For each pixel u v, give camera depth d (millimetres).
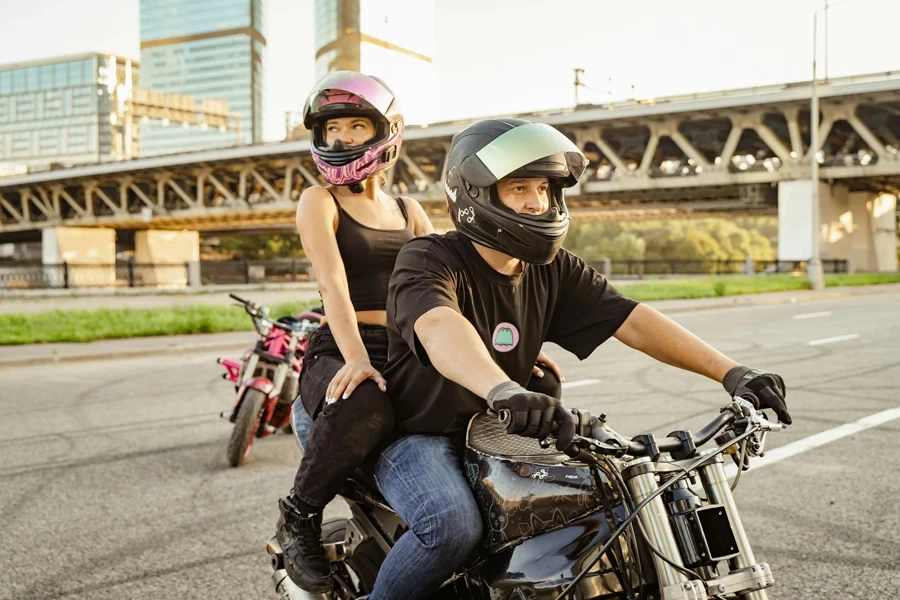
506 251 2020
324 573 2467
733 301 23578
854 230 57750
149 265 40156
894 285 34594
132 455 6070
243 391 5852
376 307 2910
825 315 18094
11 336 13805
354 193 2998
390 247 2945
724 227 132500
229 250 135875
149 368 11203
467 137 2072
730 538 1734
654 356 2252
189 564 3877
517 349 2191
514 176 1974
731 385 2072
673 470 1812
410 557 2025
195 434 6812
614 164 58938
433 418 2158
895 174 49062
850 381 8594
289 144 72938
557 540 1832
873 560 3752
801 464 5363
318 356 2697
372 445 2207
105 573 3770
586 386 8656
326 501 2344
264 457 6027
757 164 53781
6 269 38844
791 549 3904
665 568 1674
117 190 99688
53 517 4594
